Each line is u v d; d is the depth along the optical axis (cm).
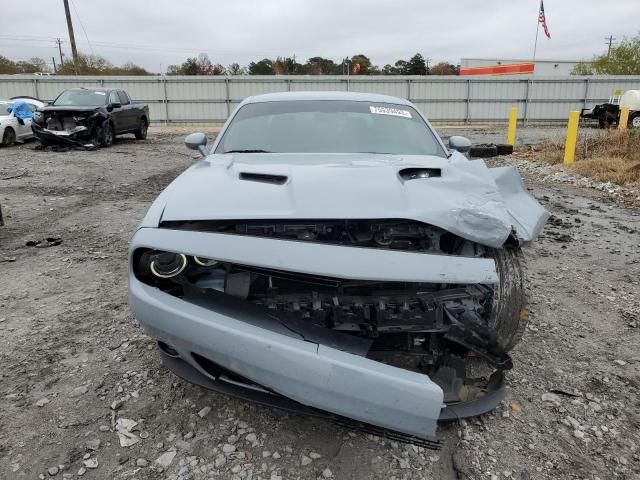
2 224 665
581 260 545
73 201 834
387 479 230
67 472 231
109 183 1005
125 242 601
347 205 241
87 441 252
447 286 251
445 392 253
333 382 210
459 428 264
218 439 254
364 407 211
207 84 2920
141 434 257
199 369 242
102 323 379
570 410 280
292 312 241
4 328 370
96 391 293
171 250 232
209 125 2958
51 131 1536
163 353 266
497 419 271
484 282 228
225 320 224
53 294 437
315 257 223
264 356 215
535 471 236
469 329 242
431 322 242
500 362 249
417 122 413
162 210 251
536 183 1073
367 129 390
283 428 263
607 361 333
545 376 313
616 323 389
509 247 289
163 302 234
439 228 250
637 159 1174
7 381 303
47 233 638
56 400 284
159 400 285
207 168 313
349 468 236
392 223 244
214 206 247
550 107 3061
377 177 269
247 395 239
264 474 231
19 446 247
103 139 1648
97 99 1717
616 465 241
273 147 373
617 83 3022
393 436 234
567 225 697
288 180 270
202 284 247
